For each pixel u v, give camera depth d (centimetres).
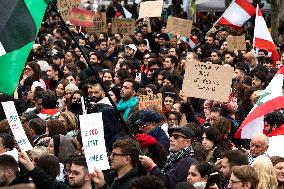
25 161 1395
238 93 2381
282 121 1866
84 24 3909
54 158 1447
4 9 1530
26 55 1573
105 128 1769
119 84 2589
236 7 3912
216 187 1403
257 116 1764
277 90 1781
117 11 5234
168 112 2188
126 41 3603
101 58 3300
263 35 3016
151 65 2973
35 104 2334
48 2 1619
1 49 1508
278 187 1441
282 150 1617
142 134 1666
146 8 3938
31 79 2634
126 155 1423
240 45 3572
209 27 5528
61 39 3816
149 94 2164
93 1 5634
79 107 2309
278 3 4859
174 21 3688
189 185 1304
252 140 1627
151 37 4153
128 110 2214
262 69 2825
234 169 1329
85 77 2902
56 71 2931
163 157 1627
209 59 3075
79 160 1409
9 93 1581
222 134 1817
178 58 3133
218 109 2042
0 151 1620
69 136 1767
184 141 1603
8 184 1355
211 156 1738
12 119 1575
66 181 1549
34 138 1889
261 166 1353
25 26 1532
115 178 1464
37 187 1397
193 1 5375
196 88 2102
